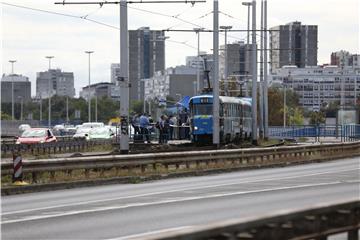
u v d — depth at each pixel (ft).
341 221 84.79
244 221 67.46
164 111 611.47
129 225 132.77
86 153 395.75
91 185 236.22
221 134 487.61
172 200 182.39
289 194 197.26
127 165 267.59
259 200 180.14
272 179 264.11
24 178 233.76
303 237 76.69
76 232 123.34
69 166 237.86
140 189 222.07
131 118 522.06
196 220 139.54
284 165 366.84
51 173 233.96
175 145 445.37
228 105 512.22
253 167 338.34
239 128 550.36
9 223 136.77
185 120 531.09
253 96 541.75
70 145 456.04
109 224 134.41
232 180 261.24
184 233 62.08
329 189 214.07
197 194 200.23
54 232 123.65
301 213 75.56
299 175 287.48
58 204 174.40
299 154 415.64
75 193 208.64
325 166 360.28
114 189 223.51
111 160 258.37
